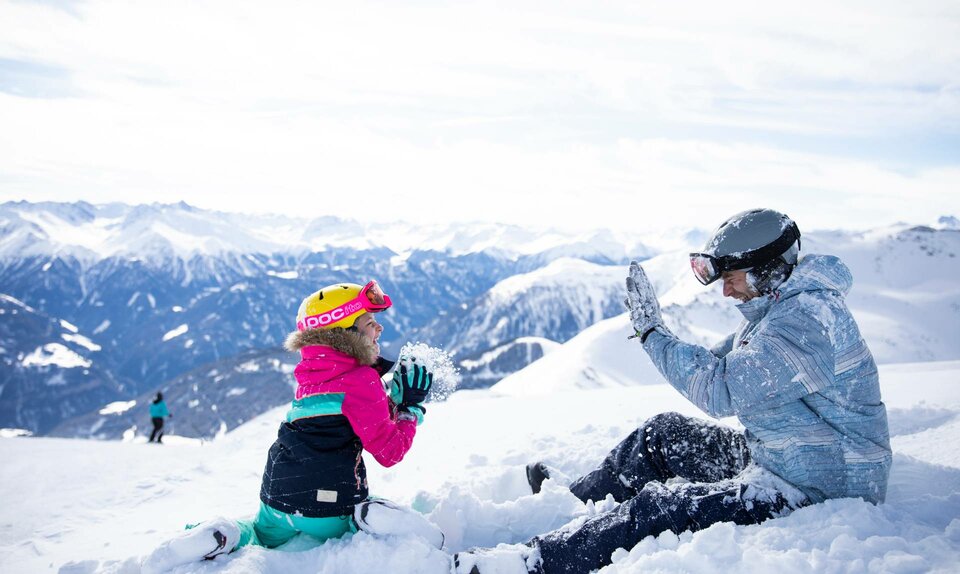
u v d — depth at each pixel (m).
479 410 8.55
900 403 5.38
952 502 2.70
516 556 2.54
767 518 2.55
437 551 2.68
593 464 4.17
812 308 2.56
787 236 2.65
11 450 8.38
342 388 2.85
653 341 2.78
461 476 4.57
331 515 2.84
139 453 7.98
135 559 2.98
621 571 2.36
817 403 2.61
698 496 2.58
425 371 3.08
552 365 76.19
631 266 2.91
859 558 2.18
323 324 2.95
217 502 5.25
